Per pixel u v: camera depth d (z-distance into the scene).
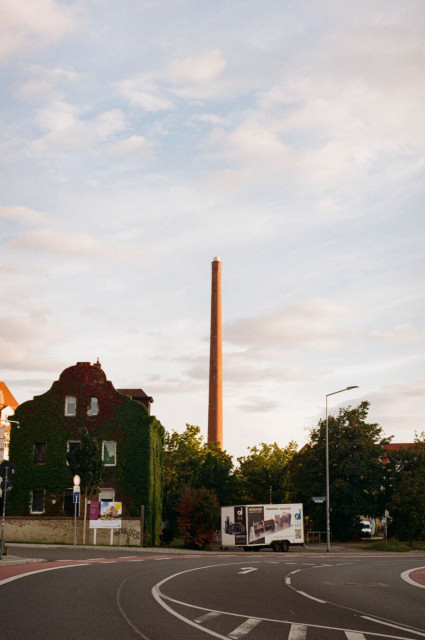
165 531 64.94
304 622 13.20
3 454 66.62
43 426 60.03
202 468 90.19
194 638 10.88
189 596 17.36
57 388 60.69
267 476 106.56
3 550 29.34
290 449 113.88
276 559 42.41
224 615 13.93
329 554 53.06
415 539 73.19
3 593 16.45
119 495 58.38
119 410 60.03
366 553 56.34
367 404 83.56
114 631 11.27
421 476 74.25
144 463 58.91
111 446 59.53
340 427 81.75
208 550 56.25
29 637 10.48
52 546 45.59
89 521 54.19
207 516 57.09
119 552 43.97
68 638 10.45
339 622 13.33
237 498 91.12
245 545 53.53
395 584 23.42
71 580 20.66
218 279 105.44
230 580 23.17
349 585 22.58
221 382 103.06
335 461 81.38
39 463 59.53
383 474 80.50
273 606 15.79
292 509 55.78
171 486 83.88
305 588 20.95
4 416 102.31
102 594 16.97
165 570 27.09
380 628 12.60
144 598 16.42
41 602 14.91
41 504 59.03
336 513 78.25
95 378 60.78
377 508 78.94
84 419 60.06
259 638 11.12
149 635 10.99
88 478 53.06
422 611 15.50
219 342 103.81
